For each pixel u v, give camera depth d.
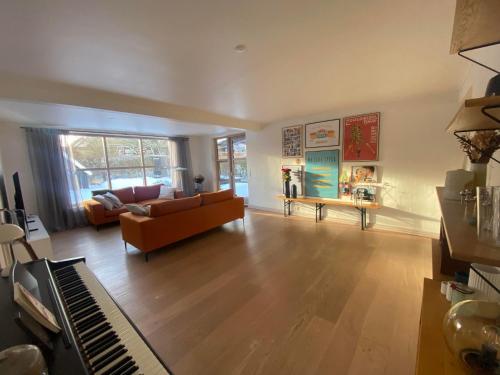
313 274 2.43
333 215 4.41
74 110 3.11
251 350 1.51
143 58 1.80
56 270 1.39
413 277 2.31
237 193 6.55
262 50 1.74
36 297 0.90
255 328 1.71
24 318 0.67
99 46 1.60
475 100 0.57
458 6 0.60
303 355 1.46
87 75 2.09
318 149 4.37
